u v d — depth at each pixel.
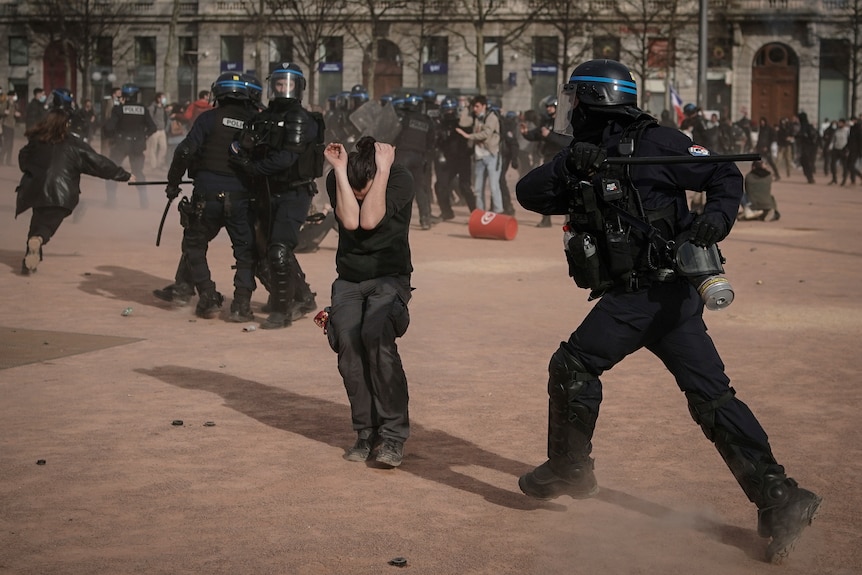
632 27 54.28
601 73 4.53
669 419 6.54
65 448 5.79
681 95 58.81
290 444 5.97
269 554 4.36
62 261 13.34
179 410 6.64
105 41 64.06
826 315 10.46
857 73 57.28
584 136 4.59
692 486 5.32
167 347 8.53
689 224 4.47
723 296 4.27
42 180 11.70
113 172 11.94
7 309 10.02
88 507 4.89
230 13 62.41
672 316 4.48
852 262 14.92
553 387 4.73
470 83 60.28
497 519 4.84
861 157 34.41
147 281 11.95
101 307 10.27
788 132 40.00
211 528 4.65
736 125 46.78
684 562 4.37
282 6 52.94
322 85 61.66
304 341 8.88
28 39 64.31
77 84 65.12
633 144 4.44
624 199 4.45
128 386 7.22
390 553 4.40
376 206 5.68
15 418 6.38
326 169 17.88
